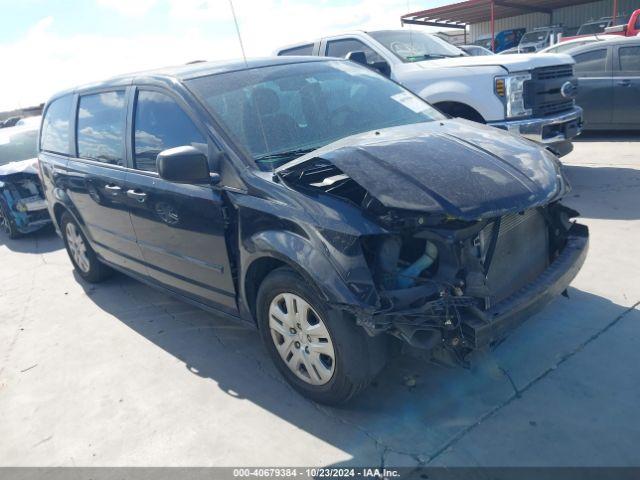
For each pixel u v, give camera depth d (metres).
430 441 2.71
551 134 6.07
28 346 4.42
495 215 2.54
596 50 8.61
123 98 4.18
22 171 7.71
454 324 2.50
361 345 2.70
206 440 2.95
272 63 3.99
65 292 5.52
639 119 8.41
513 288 3.00
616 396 2.86
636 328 3.42
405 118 3.89
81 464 2.91
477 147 3.03
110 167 4.27
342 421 2.94
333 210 2.69
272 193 2.94
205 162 3.10
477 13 21.67
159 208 3.69
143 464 2.84
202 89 3.56
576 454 2.51
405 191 2.56
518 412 2.83
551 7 23.22
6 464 3.02
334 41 7.44
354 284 2.54
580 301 3.82
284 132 3.44
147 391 3.50
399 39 7.20
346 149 2.88
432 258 2.65
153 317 4.61
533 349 3.34
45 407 3.51
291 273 2.88
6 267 6.77
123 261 4.60
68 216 5.34
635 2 21.62
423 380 3.18
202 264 3.53
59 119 5.34
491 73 6.01
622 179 6.55
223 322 4.31
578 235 3.34
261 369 3.56
